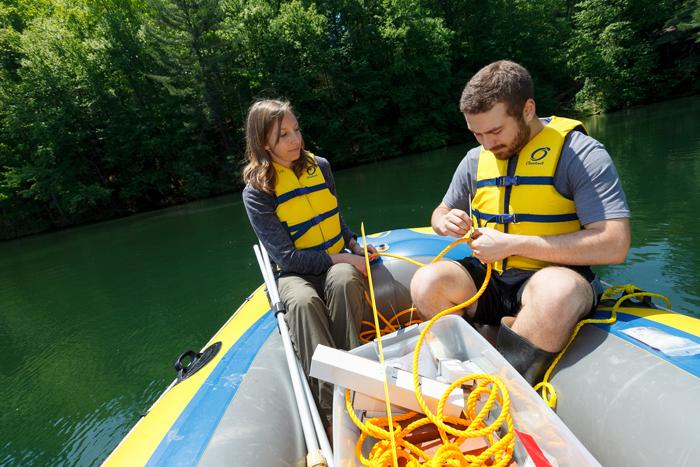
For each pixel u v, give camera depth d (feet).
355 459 3.27
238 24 62.90
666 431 2.97
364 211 26.48
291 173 5.90
